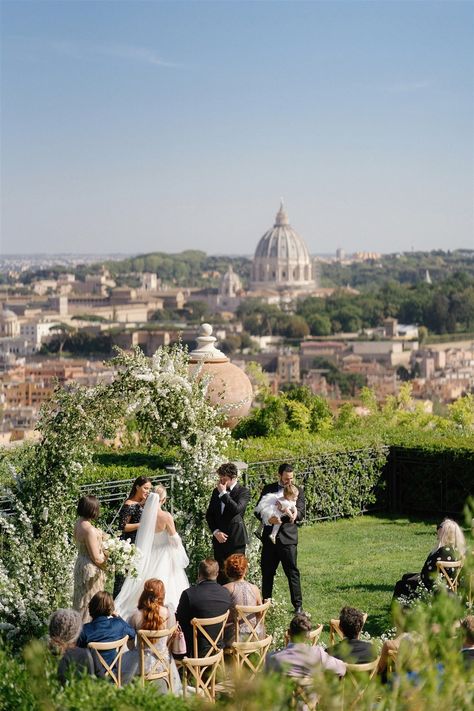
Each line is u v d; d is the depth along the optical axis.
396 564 15.30
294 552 12.34
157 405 13.95
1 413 138.62
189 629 9.24
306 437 20.98
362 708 4.71
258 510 12.33
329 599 13.33
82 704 5.35
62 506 12.06
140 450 17.38
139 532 11.34
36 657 5.64
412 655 4.80
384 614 12.46
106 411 13.25
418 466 19.73
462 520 19.00
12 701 5.55
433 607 4.99
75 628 7.84
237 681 4.63
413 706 4.59
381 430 21.61
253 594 9.76
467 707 4.57
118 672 8.12
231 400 18.64
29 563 11.34
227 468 12.35
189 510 13.85
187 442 14.07
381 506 20.08
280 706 4.57
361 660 7.63
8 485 12.12
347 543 17.14
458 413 35.56
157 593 8.84
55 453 12.28
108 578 12.33
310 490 18.67
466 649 6.48
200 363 14.59
